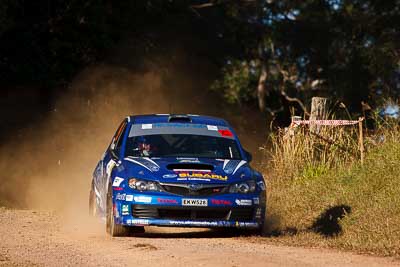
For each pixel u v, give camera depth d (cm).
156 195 3531
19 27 9150
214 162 3747
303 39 12150
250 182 3638
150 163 3678
